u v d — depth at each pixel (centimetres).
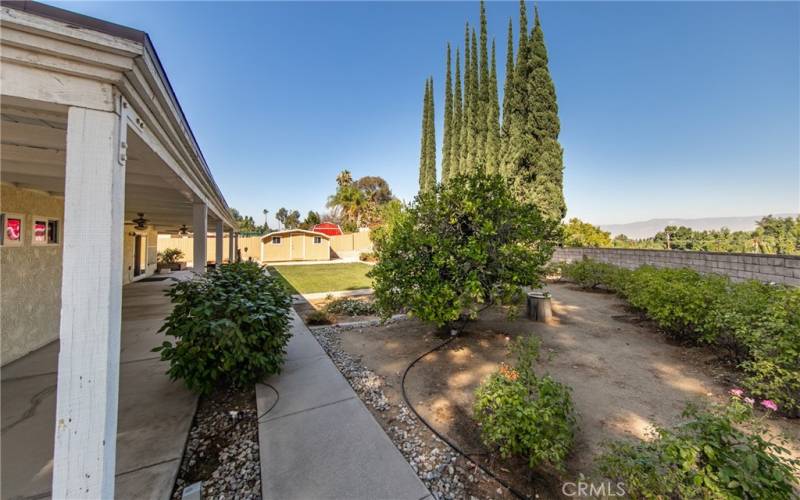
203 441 246
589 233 1698
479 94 1739
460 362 411
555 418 212
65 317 133
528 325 571
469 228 495
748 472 144
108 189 144
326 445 237
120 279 152
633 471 159
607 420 272
